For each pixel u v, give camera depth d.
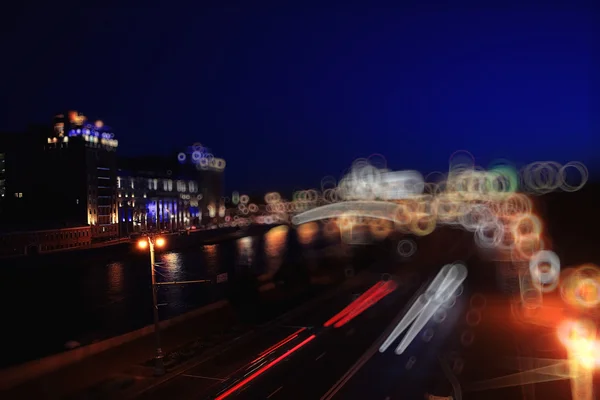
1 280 71.44
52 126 113.94
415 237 127.56
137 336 32.00
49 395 24.88
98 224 113.25
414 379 25.83
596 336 32.56
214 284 64.38
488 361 28.42
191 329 36.91
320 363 29.05
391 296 50.75
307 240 141.25
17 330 45.50
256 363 29.38
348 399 23.36
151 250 28.88
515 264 70.56
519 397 22.83
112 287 67.81
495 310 41.94
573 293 48.12
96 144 113.94
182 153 168.00
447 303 45.84
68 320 49.41
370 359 29.61
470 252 87.88
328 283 58.84
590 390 23.33
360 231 161.62
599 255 74.81
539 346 30.95
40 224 96.12
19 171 115.12
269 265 86.12
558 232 112.19
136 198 131.88
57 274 78.81
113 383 26.45
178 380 26.88
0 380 23.98
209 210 171.88
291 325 39.03
